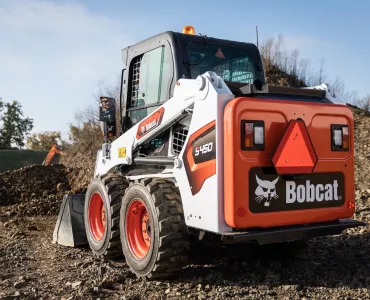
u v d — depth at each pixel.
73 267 5.23
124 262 5.43
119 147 5.84
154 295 4.15
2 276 4.83
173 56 5.12
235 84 4.51
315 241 6.05
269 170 4.09
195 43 5.35
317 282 4.43
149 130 5.18
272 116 4.12
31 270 5.11
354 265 4.98
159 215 4.39
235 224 3.93
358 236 6.11
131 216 4.95
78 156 15.41
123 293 4.27
